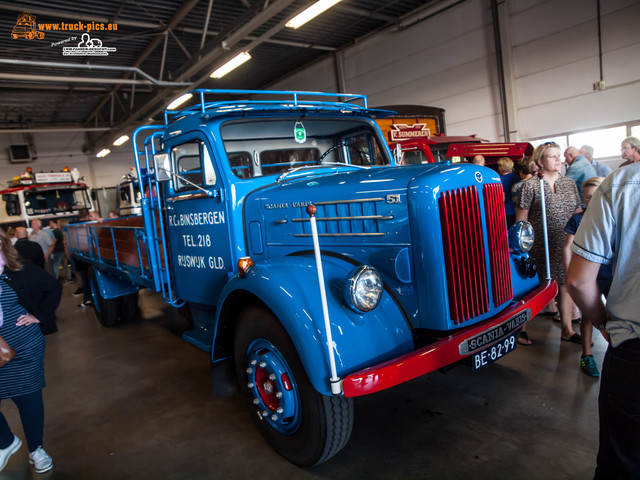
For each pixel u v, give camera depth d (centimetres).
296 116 305
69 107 1529
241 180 279
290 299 198
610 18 805
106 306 520
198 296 319
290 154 309
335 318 192
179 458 243
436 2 1064
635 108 798
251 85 1664
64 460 252
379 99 1261
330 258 229
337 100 1377
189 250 321
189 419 287
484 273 213
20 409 237
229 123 282
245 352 237
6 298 224
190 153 306
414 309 207
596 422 238
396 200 207
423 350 188
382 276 216
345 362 185
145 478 228
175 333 486
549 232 331
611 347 133
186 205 314
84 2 834
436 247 197
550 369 304
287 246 258
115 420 295
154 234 354
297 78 1522
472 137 882
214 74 1007
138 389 343
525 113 957
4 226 1129
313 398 200
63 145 1742
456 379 304
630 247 126
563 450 217
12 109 1452
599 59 830
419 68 1141
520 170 439
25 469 248
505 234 230
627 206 125
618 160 832
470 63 1035
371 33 1229
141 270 384
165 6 902
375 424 257
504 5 941
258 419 238
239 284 228
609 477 135
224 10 954
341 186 233
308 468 222
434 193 197
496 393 279
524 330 344
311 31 1184
